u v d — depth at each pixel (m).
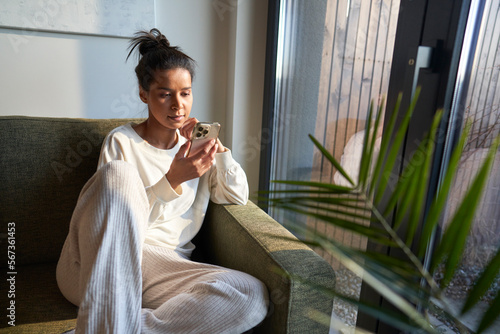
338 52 1.22
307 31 1.39
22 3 1.35
